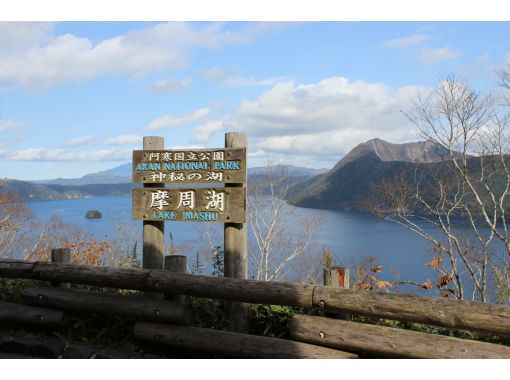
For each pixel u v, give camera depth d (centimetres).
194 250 1485
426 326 382
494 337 355
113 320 437
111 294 432
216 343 378
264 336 392
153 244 466
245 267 438
